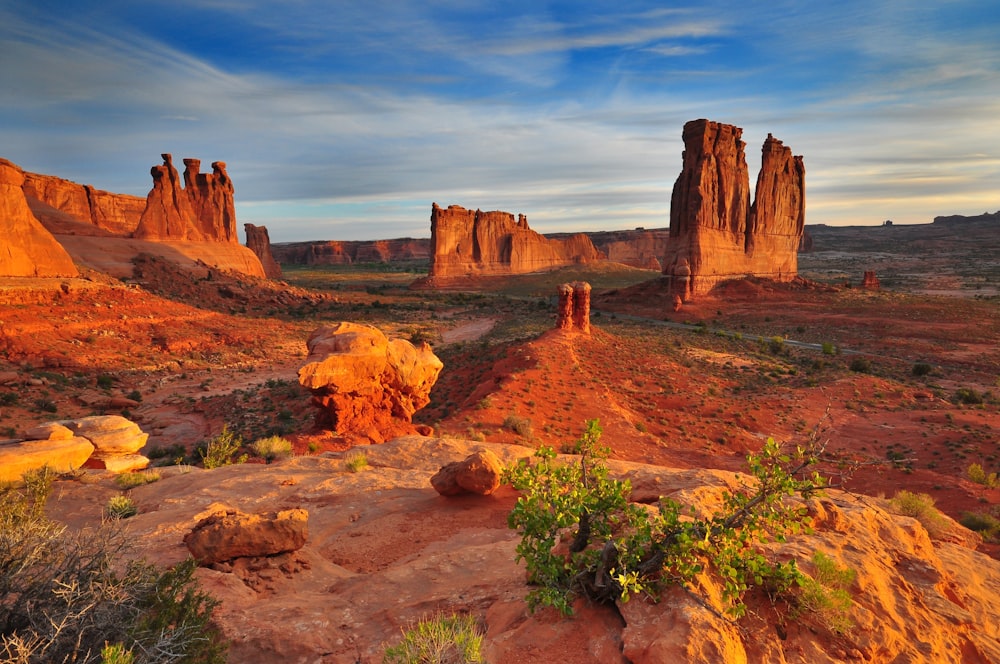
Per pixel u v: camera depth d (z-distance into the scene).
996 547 13.23
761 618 5.86
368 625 7.21
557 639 5.75
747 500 6.28
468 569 8.92
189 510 12.55
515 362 49.81
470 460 13.98
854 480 29.34
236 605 7.70
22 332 50.59
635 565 6.02
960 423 41.78
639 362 56.00
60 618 4.82
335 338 26.12
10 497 11.48
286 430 33.53
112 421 19.12
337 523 12.66
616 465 15.79
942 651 6.01
